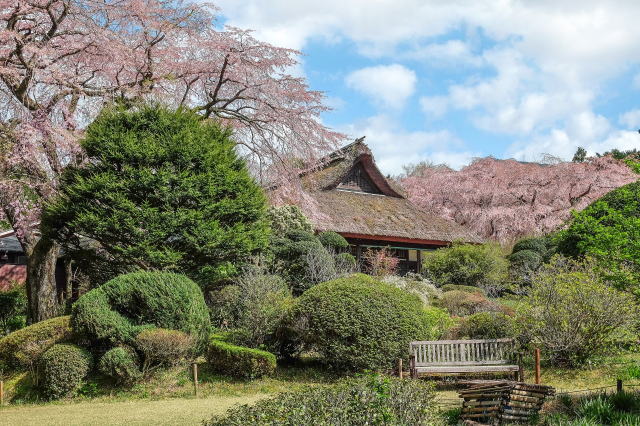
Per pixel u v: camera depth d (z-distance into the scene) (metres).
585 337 11.09
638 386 9.30
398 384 6.05
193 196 13.38
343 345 11.21
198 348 11.99
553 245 25.39
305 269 16.52
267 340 12.47
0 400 10.79
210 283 14.91
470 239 28.17
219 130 14.88
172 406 9.73
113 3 16.62
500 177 37.47
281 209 19.12
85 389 11.03
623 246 10.53
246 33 17.47
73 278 18.27
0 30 13.80
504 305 16.23
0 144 14.23
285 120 18.38
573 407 7.85
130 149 13.16
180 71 17.41
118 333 11.23
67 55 15.66
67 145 13.98
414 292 17.34
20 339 11.77
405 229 26.23
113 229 12.95
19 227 15.36
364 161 28.45
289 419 4.96
